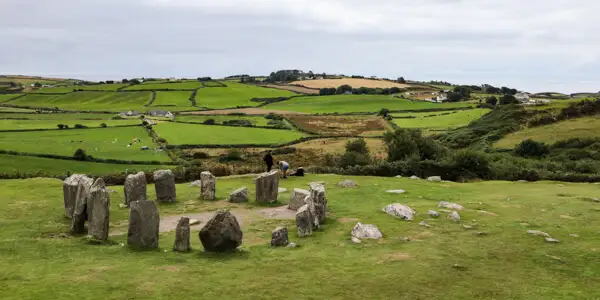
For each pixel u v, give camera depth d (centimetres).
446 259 1781
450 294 1441
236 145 9794
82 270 1534
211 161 8094
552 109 11956
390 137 7156
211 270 1580
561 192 3394
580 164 6297
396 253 1848
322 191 2466
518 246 1969
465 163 5222
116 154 8175
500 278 1591
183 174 4834
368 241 2028
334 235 2145
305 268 1638
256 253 1823
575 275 1634
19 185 3328
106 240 1955
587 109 11769
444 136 11212
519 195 3253
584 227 2309
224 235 1800
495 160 7181
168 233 2192
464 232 2194
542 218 2500
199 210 2738
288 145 9944
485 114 13562
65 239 1964
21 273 1491
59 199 2891
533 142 8775
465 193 3338
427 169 5166
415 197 3123
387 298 1396
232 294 1377
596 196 3203
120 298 1310
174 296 1341
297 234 2152
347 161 6962
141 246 1852
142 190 2808
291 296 1380
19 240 1912
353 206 2825
